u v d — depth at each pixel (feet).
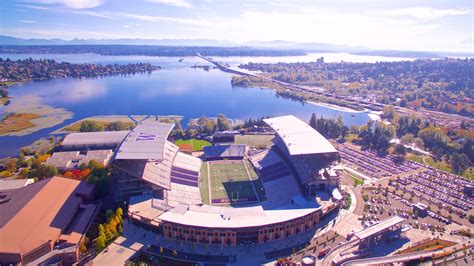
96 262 592.60
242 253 636.07
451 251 636.48
